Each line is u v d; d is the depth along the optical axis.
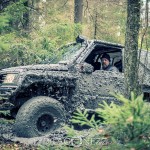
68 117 6.13
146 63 6.88
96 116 6.33
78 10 13.64
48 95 6.13
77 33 10.57
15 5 5.09
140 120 2.09
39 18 11.01
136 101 2.11
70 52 6.87
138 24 5.50
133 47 5.50
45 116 5.76
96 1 14.10
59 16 13.80
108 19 13.45
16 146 4.94
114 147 2.28
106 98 6.32
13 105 5.77
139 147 2.16
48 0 11.09
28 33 9.43
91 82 6.29
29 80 5.74
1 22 4.23
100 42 6.66
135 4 5.44
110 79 6.44
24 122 5.59
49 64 6.55
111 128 2.35
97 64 6.99
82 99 6.19
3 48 4.40
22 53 8.92
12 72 6.15
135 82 5.53
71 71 6.19
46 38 9.31
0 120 5.46
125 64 5.57
